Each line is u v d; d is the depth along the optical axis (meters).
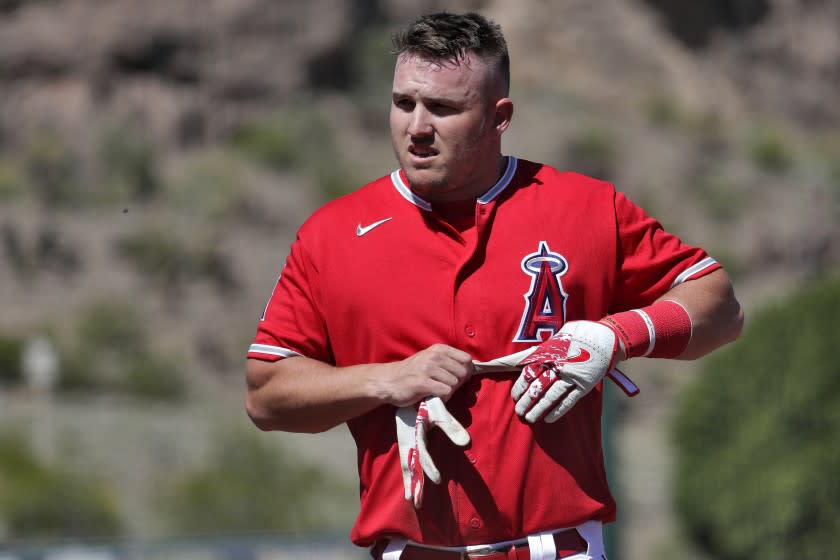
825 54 164.38
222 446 67.88
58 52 116.44
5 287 92.12
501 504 10.03
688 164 130.88
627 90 148.75
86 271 95.75
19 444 62.72
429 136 10.04
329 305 10.48
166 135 116.81
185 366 90.38
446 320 10.16
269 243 105.31
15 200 101.94
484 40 10.10
